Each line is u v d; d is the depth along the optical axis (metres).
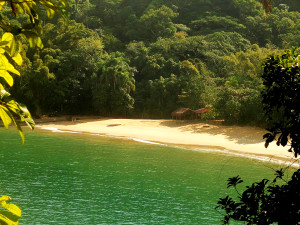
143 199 22.39
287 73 3.87
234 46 85.69
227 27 97.25
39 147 40.50
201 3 111.56
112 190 24.16
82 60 75.62
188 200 22.30
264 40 93.81
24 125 59.78
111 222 18.41
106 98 71.50
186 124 59.81
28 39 2.16
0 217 2.17
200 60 79.00
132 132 55.50
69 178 26.95
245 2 103.94
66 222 18.19
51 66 73.00
